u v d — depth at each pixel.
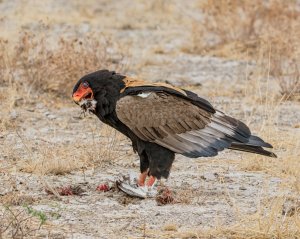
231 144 12.39
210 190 12.94
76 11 27.39
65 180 13.30
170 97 12.23
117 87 12.24
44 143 15.21
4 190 12.66
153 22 26.67
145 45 24.09
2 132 15.89
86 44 19.58
